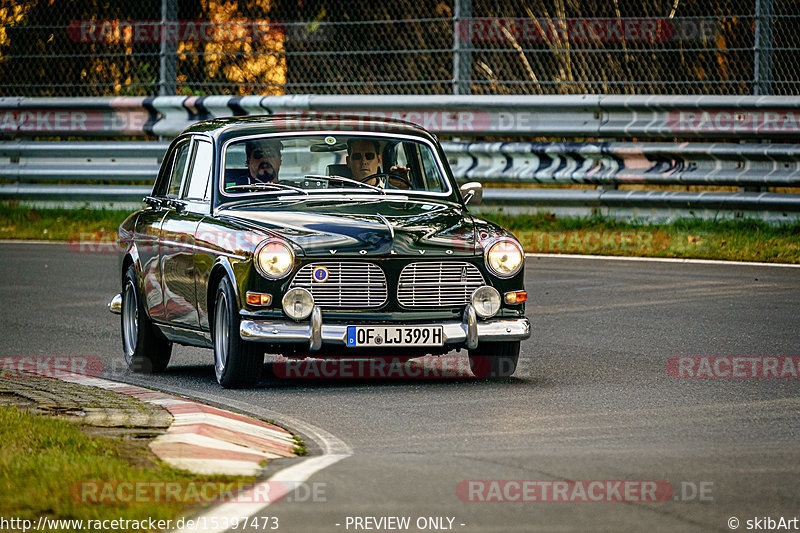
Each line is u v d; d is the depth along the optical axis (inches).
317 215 1175.0
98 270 2070.6
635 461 801.6
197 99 2546.8
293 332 1107.3
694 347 1343.5
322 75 2576.3
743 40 2383.1
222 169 1248.8
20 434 841.5
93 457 772.6
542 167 2378.2
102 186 2645.2
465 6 2400.3
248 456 823.7
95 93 2731.3
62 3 2731.3
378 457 824.3
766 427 924.6
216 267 1158.3
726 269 1963.6
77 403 1016.9
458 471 775.1
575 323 1518.2
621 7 2433.6
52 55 2662.4
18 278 1979.6
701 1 2415.1
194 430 882.8
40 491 684.7
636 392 1087.0
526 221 2373.3
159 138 2662.4
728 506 686.5
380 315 1125.7
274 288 1114.1
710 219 2273.6
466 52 2412.6
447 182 1306.6
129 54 2620.6
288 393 1114.1
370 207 1209.4
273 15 2596.0
